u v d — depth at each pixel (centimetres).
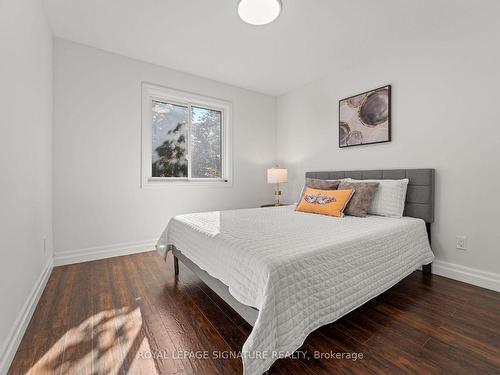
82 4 205
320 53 279
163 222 319
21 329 139
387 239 177
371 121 281
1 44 120
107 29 239
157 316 164
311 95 362
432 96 233
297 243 144
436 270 232
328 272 134
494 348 131
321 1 197
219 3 203
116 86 285
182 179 346
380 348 132
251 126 398
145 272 240
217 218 230
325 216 242
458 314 164
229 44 264
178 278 226
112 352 129
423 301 182
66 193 257
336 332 146
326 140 340
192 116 355
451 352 128
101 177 277
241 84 372
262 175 412
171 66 314
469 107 210
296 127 388
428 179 230
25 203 156
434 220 233
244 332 147
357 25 228
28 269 161
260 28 235
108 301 183
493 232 200
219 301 185
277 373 115
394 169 260
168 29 238
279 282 112
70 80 258
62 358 125
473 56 208
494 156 198
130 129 294
